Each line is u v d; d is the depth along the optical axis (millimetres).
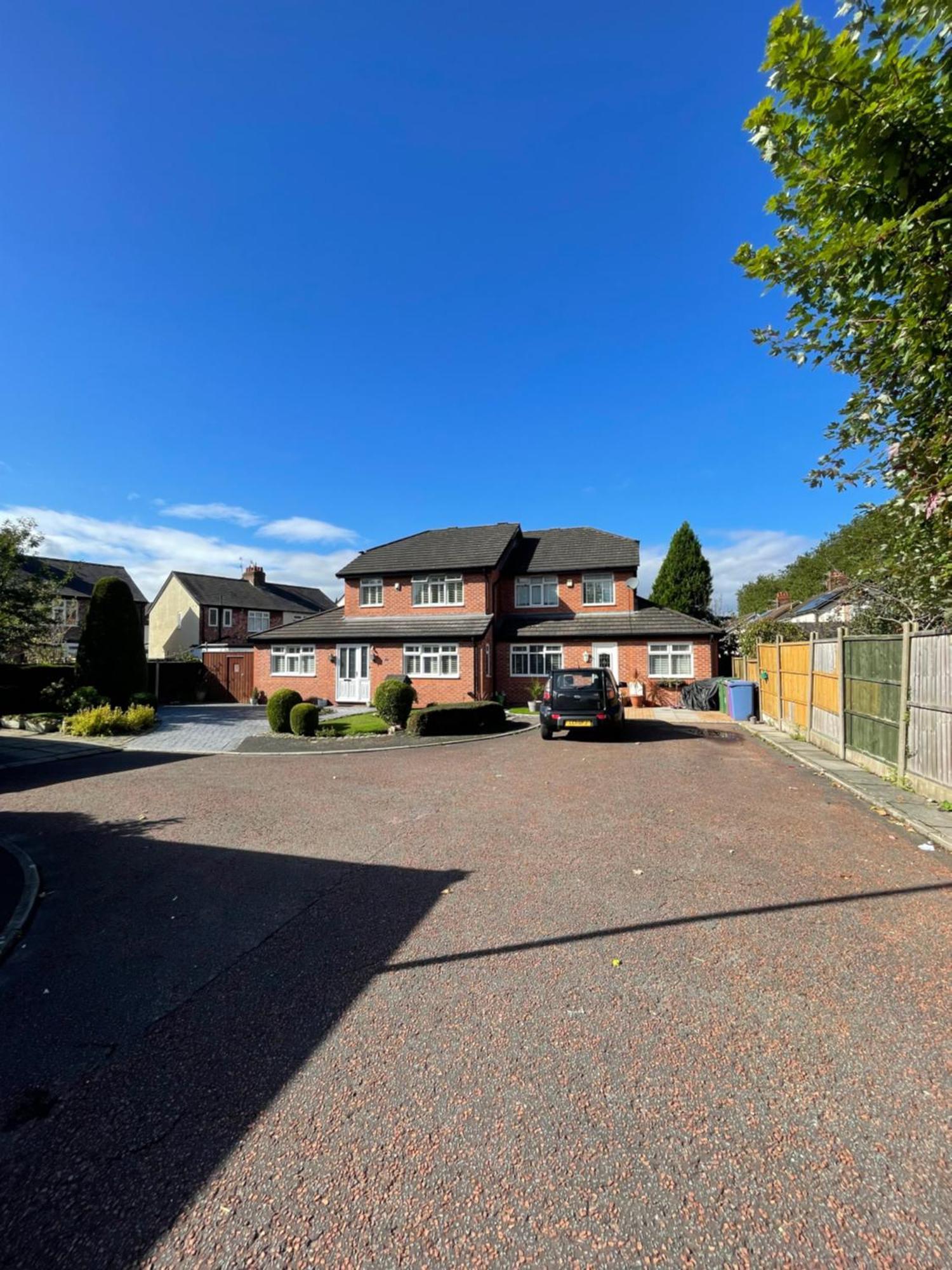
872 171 3980
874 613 14297
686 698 21172
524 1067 2701
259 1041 2963
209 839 6402
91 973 3686
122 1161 2256
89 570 38656
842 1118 2365
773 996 3215
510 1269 1810
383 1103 2506
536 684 23312
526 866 5324
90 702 17141
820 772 9570
